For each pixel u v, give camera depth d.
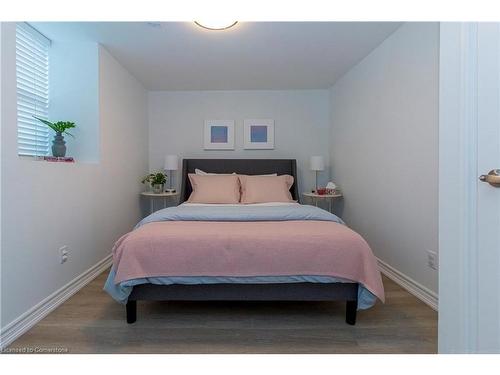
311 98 4.22
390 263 2.62
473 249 0.84
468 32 0.84
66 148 2.67
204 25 2.34
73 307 2.06
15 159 1.69
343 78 3.65
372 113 2.92
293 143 4.24
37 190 1.89
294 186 4.01
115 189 3.09
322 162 3.93
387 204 2.66
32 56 2.43
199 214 2.28
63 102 2.68
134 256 1.74
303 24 2.35
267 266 1.76
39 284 1.90
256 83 3.91
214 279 1.77
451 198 0.90
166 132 4.21
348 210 3.57
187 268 1.74
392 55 2.54
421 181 2.17
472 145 0.84
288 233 1.85
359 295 1.78
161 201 4.21
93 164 2.62
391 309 2.03
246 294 1.82
